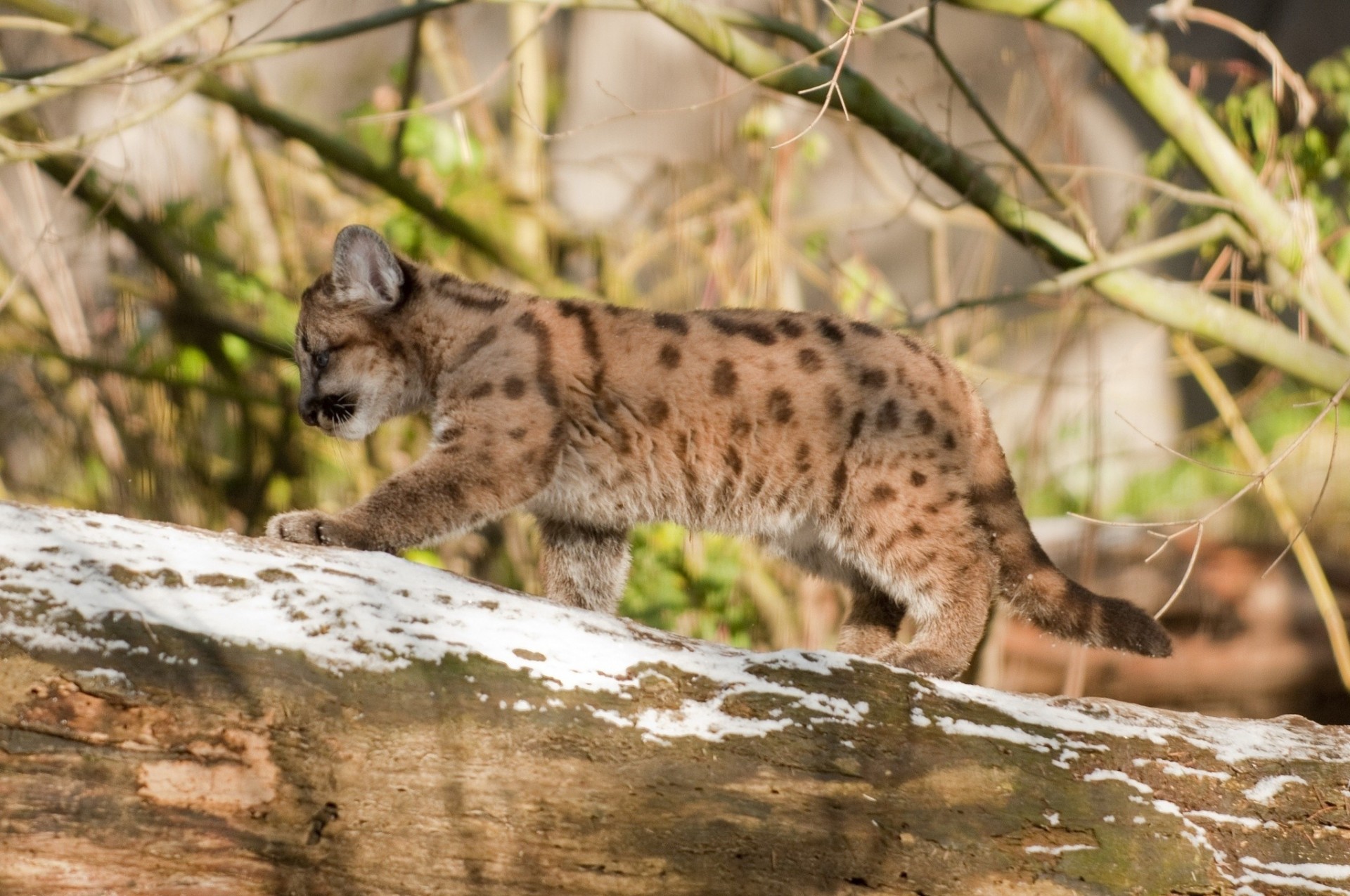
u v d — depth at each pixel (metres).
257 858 5.90
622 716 6.34
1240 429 13.99
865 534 9.11
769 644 15.41
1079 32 11.68
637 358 8.90
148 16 16.62
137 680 5.80
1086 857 6.61
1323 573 14.82
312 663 6.05
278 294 16.83
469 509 8.55
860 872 6.44
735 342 8.96
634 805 6.27
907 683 6.77
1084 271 12.12
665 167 16.98
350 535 8.15
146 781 5.77
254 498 17.38
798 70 11.56
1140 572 14.95
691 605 15.10
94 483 17.23
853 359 9.04
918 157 12.14
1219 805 6.80
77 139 11.69
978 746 6.66
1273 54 12.03
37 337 16.95
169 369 16.09
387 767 6.04
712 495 9.12
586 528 9.63
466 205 16.36
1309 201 12.61
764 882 6.37
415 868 6.06
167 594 6.06
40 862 5.68
